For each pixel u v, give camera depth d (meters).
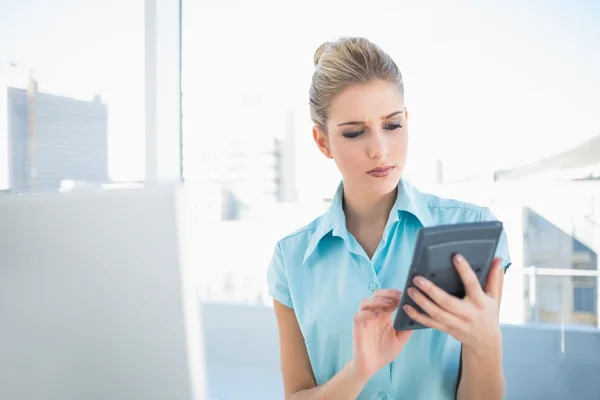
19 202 0.50
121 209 0.46
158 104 2.89
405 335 0.67
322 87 0.77
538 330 2.45
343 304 0.83
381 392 0.81
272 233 4.84
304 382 0.87
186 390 0.45
